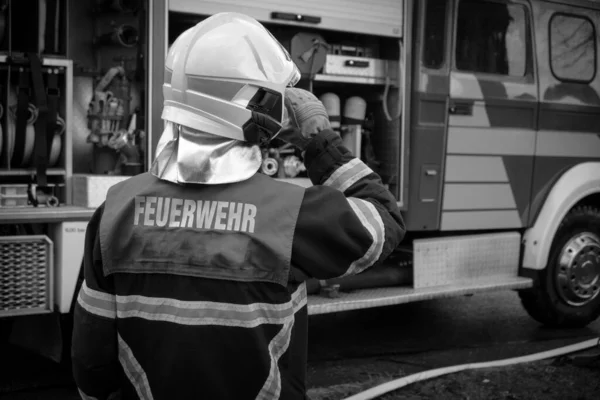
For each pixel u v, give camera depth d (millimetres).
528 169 5398
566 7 5562
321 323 5758
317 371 4438
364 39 4840
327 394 3941
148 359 1428
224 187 1460
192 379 1390
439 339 5320
